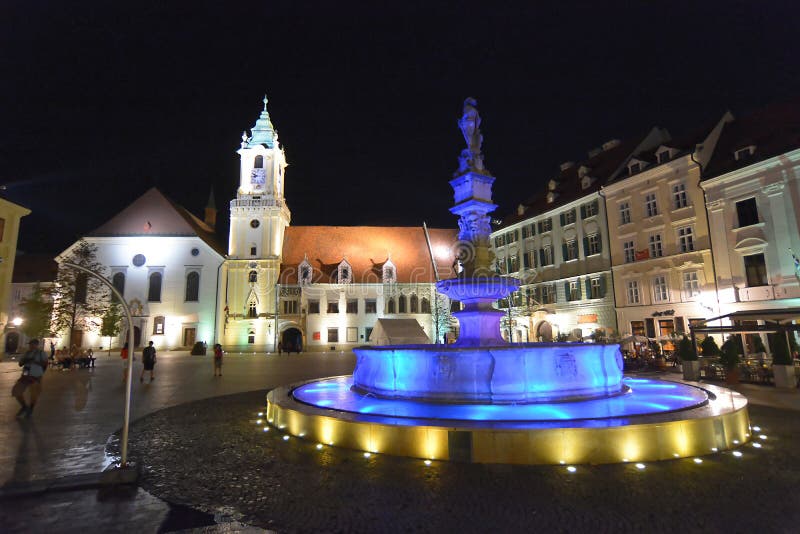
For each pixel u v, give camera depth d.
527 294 47.06
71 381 21.55
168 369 28.64
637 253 35.25
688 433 7.38
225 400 15.07
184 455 8.08
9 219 34.41
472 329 12.18
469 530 5.00
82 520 5.41
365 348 11.54
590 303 39.41
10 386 18.80
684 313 31.56
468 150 13.05
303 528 5.12
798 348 24.33
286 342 57.75
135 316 52.88
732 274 28.77
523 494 5.91
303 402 10.26
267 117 64.00
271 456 7.80
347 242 63.78
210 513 5.57
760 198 27.42
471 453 7.12
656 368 24.89
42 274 57.62
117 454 8.23
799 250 25.47
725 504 5.56
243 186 59.97
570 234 42.22
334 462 7.34
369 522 5.23
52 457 8.03
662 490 5.99
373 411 9.11
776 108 30.22
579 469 6.75
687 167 31.94
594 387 10.00
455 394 9.59
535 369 9.64
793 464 7.00
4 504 5.90
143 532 5.08
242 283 56.97
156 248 55.97
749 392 16.14
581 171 43.00
